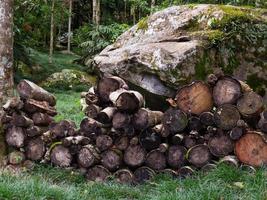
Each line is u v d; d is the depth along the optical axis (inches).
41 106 286.2
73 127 278.5
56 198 208.2
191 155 249.4
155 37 329.7
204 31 315.3
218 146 245.4
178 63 293.4
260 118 244.2
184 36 317.4
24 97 286.4
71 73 741.3
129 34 356.2
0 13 292.5
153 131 256.4
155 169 257.9
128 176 259.8
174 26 328.8
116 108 263.9
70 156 272.2
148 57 303.4
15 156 281.7
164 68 294.0
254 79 310.7
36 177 244.4
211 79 249.1
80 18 1206.9
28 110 284.7
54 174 265.1
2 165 282.0
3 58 293.3
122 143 263.6
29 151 282.0
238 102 242.4
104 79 273.4
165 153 256.4
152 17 346.0
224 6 329.4
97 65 333.7
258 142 238.2
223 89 246.4
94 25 942.4
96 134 267.1
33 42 843.4
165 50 300.4
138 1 856.9
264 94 310.5
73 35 1111.6
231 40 309.6
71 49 1096.8
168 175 251.0
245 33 313.1
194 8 332.5
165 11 342.0
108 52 343.3
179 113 251.9
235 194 209.9
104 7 1167.6
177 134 254.4
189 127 252.4
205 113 247.3
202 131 253.1
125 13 1160.8
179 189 222.5
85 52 893.8
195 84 251.8
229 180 224.8
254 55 313.6
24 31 734.5
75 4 1184.8
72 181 262.2
